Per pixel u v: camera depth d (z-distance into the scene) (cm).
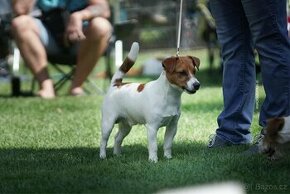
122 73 708
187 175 611
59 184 591
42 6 1333
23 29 1334
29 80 1770
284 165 635
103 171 641
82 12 1302
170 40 2334
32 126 980
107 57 1457
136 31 2261
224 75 745
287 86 680
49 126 975
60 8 1328
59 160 704
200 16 1694
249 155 680
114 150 732
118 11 1697
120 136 723
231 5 723
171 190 566
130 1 2198
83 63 1377
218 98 1257
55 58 1383
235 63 734
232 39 729
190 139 822
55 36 1348
